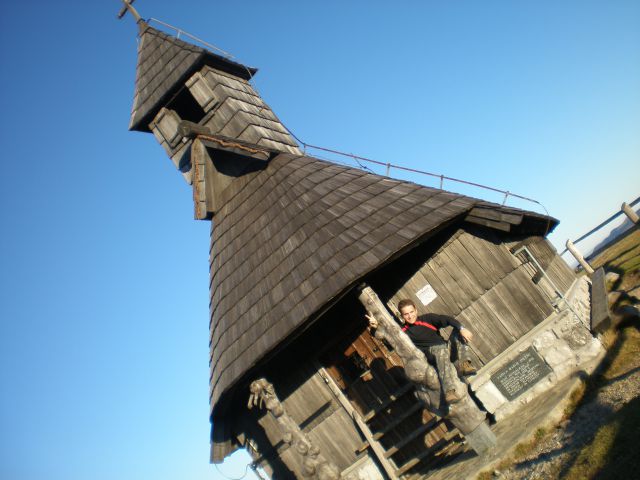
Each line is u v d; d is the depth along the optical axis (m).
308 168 9.75
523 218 8.28
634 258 12.39
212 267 9.95
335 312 8.52
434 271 8.23
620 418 5.12
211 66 12.09
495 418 7.77
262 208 9.67
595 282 12.16
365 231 7.72
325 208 8.55
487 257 8.07
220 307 8.85
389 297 8.34
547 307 7.78
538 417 6.43
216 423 8.75
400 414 8.22
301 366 8.63
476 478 6.01
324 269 7.50
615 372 6.67
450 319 6.93
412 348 6.82
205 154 10.54
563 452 5.38
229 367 7.71
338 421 8.40
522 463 5.77
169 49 12.34
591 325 7.81
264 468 8.97
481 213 7.96
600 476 4.49
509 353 7.77
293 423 7.53
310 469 7.38
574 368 7.43
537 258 9.73
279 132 11.84
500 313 7.91
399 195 8.42
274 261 8.41
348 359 8.70
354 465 8.19
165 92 11.98
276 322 7.47
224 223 10.30
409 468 7.96
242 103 11.72
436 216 7.56
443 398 6.76
